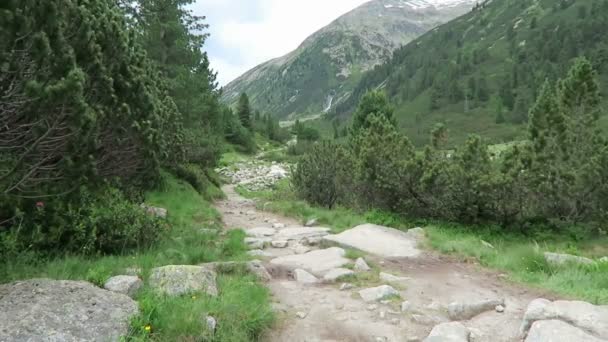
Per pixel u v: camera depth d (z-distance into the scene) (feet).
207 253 27.17
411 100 527.40
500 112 354.74
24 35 15.71
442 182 42.93
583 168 40.65
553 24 494.59
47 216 23.45
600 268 25.00
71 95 16.29
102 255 26.21
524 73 427.74
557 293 21.58
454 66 512.22
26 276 18.76
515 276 24.72
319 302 20.18
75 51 19.89
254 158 201.87
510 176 40.45
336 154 63.72
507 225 42.57
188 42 80.07
